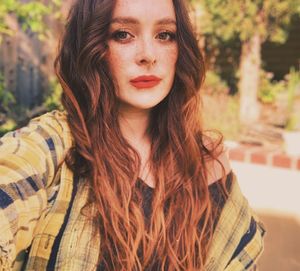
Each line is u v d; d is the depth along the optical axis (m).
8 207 0.80
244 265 1.10
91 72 1.01
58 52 1.08
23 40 4.10
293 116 5.91
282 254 2.98
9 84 3.91
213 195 1.11
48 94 3.77
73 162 0.96
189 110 1.13
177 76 1.12
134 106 1.05
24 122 2.29
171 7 1.04
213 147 1.17
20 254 0.91
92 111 1.01
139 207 1.00
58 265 0.90
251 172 4.46
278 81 8.88
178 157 1.09
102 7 0.99
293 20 7.15
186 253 1.01
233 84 7.30
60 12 3.33
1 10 2.64
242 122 6.15
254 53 6.38
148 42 1.00
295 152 4.83
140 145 1.10
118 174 0.99
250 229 1.13
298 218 3.48
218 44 7.00
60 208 0.92
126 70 1.01
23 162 0.86
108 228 0.94
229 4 6.12
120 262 0.94
